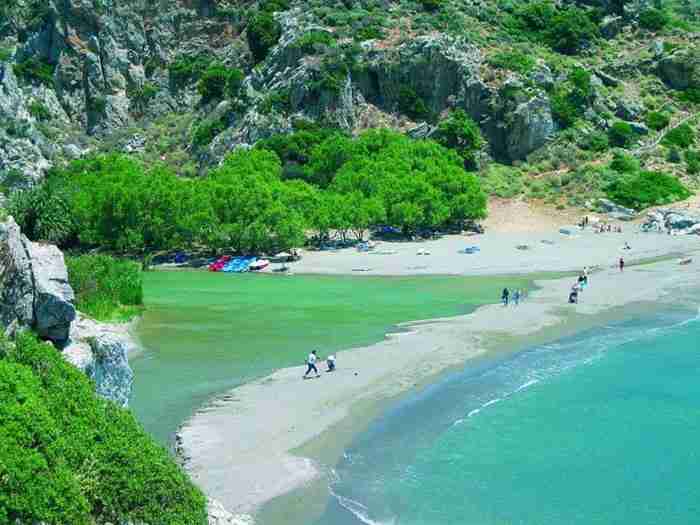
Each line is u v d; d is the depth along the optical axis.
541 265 97.56
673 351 59.09
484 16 176.12
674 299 77.06
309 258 106.19
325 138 144.12
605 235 116.19
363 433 41.84
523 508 34.06
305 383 50.16
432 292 82.94
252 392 48.34
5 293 29.36
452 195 121.44
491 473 37.50
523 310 72.50
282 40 164.25
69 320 31.73
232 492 34.59
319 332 64.62
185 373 52.94
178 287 88.94
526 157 146.12
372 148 137.12
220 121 158.62
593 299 77.19
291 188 118.31
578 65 161.75
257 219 106.62
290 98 152.12
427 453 39.59
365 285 88.44
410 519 32.81
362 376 51.78
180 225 109.12
